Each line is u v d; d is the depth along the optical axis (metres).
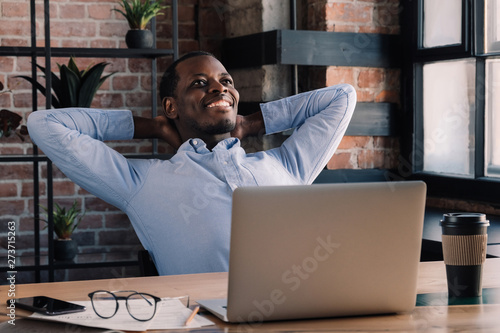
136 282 1.54
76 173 2.04
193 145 2.11
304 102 2.33
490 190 2.94
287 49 3.26
